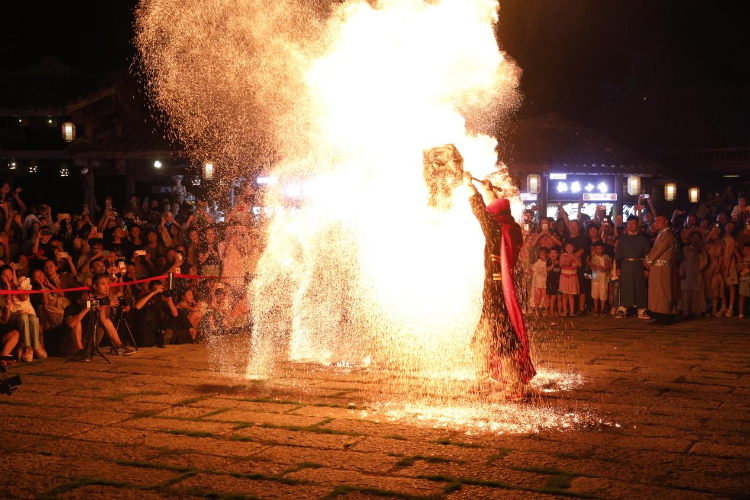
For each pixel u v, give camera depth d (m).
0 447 4.95
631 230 12.02
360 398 6.33
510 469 4.46
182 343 9.44
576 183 19.98
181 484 4.23
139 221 15.35
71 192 20.38
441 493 4.07
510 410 5.89
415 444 4.97
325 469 4.48
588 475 4.35
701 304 12.30
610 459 4.65
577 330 10.68
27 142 19.83
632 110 27.22
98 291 8.48
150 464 4.58
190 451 4.85
